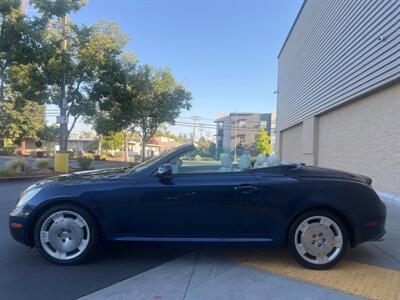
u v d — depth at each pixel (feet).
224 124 284.41
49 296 12.42
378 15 35.42
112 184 15.42
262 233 15.14
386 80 33.40
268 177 15.33
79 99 76.59
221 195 15.08
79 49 72.13
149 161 17.15
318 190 14.87
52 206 15.37
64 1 50.70
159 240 15.31
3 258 16.22
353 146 44.37
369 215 14.93
